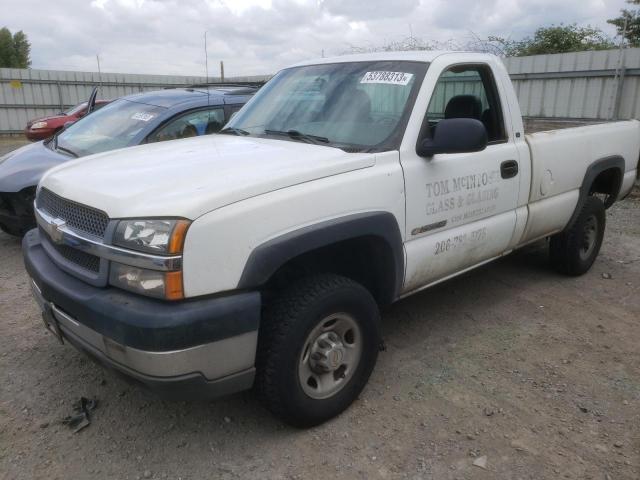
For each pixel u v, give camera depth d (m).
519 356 3.73
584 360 3.69
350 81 3.68
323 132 3.46
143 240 2.32
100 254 2.46
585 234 5.08
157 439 2.88
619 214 7.49
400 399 3.22
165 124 5.75
